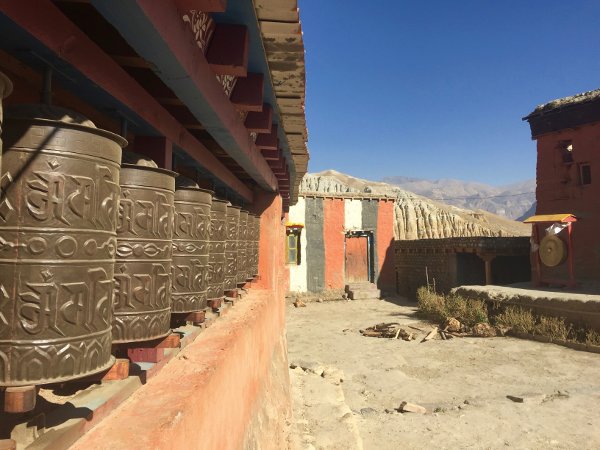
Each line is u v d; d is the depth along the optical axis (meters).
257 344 3.76
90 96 1.71
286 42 2.31
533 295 14.09
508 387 9.04
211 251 2.94
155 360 1.94
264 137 3.96
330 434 5.59
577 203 16.81
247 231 4.68
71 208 1.19
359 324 16.23
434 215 61.12
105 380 1.64
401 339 13.72
